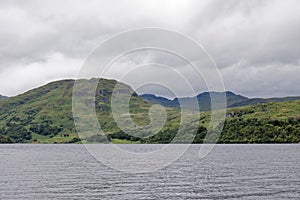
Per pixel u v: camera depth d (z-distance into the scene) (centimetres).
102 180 5716
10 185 5200
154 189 4847
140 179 5825
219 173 6800
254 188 4944
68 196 4328
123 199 4153
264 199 4194
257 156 11750
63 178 6012
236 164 8950
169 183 5400
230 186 5131
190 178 6006
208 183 5422
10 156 12412
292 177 6162
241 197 4303
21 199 4147
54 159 10831
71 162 9631
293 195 4425
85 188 4909
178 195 4419
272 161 9850
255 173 6819
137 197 4278
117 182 5494
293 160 10125
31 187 5000
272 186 5116
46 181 5631
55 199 4138
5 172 7062
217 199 4184
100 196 4319
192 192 4631
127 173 6625
